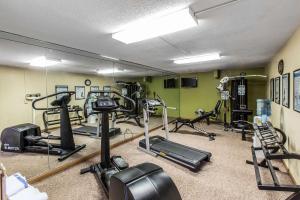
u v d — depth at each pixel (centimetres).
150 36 240
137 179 153
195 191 227
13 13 174
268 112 429
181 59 433
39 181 254
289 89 272
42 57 324
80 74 398
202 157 303
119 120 514
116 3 156
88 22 198
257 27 221
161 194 150
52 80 344
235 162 314
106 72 461
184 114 760
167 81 722
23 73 303
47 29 220
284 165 296
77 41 272
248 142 432
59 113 353
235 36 256
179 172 279
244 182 247
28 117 314
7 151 300
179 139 465
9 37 239
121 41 264
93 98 357
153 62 477
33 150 322
